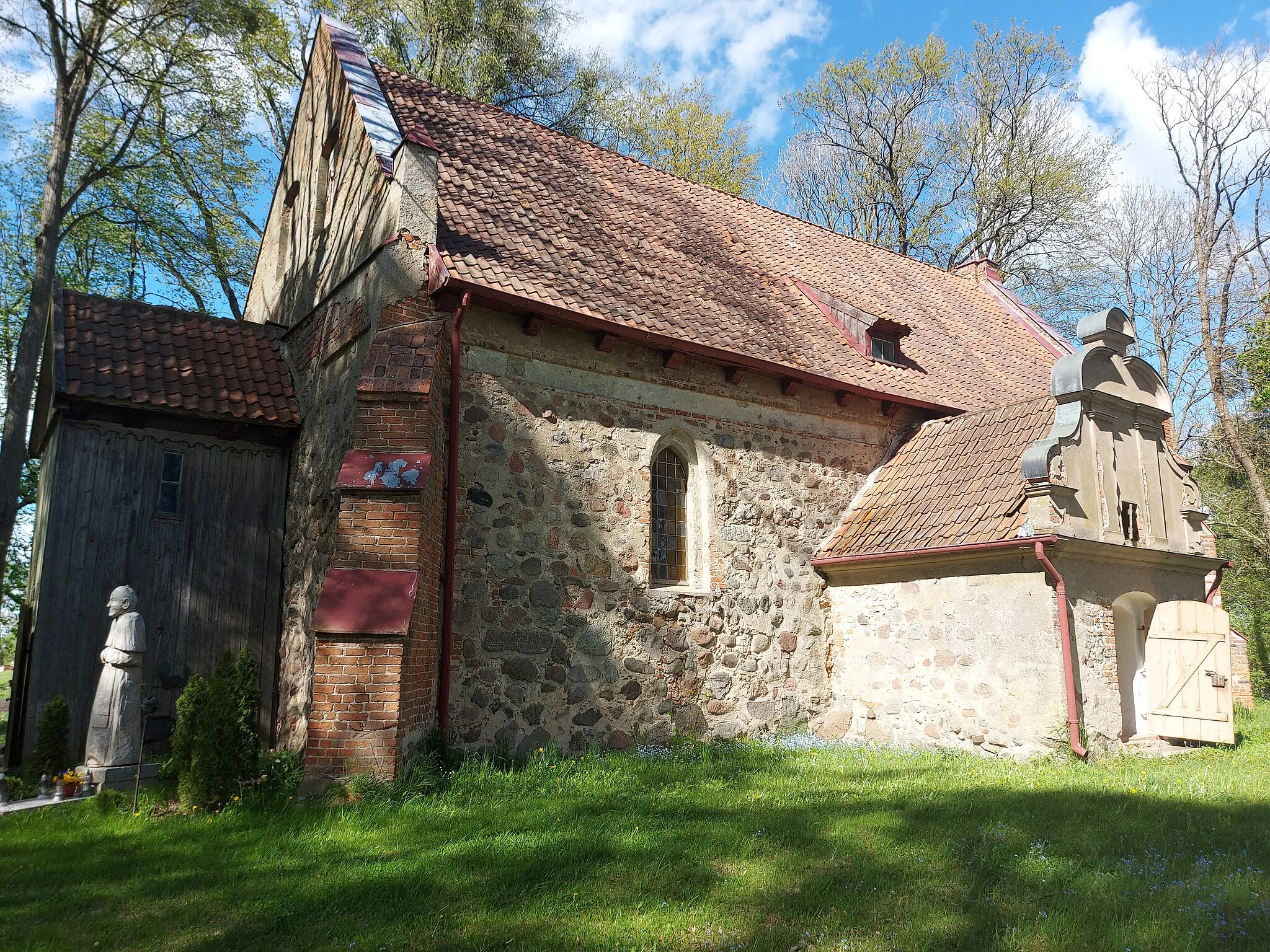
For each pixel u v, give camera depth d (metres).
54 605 9.91
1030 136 27.73
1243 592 23.64
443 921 4.88
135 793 7.62
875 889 5.28
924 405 13.64
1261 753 10.78
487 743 9.25
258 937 4.76
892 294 17.05
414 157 9.96
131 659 8.54
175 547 10.71
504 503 9.83
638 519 10.83
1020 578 10.50
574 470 10.42
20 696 11.05
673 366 11.48
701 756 9.94
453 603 9.15
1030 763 9.90
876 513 12.61
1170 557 11.63
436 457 9.02
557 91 26.42
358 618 7.83
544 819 7.04
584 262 11.53
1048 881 5.39
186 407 10.81
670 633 10.87
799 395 12.78
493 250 10.50
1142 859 5.89
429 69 24.27
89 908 5.22
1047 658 10.13
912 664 11.54
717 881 5.52
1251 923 4.66
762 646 11.77
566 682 9.92
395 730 7.73
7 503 12.16
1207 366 23.58
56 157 13.09
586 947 4.51
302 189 13.83
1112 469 11.20
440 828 6.77
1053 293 28.56
